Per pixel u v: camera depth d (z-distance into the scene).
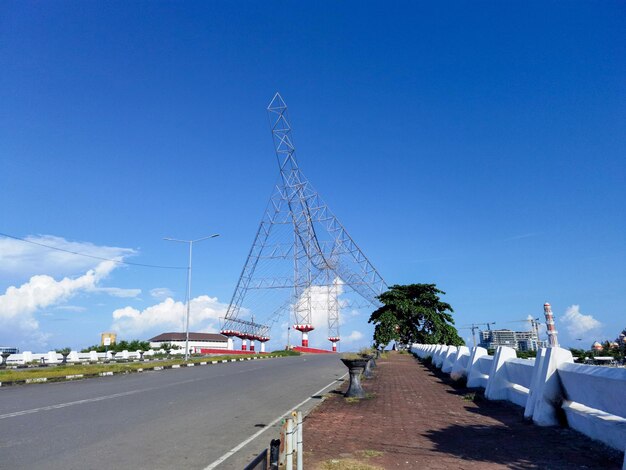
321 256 74.62
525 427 7.76
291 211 70.31
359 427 8.20
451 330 42.19
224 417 9.72
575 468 5.38
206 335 87.75
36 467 5.90
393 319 42.97
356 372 12.41
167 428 8.49
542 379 7.97
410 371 21.42
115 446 7.07
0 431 8.13
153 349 56.31
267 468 4.58
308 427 8.24
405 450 6.45
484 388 13.02
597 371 6.57
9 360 33.50
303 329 78.00
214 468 5.98
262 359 40.34
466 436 7.30
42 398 12.96
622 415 5.84
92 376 21.86
